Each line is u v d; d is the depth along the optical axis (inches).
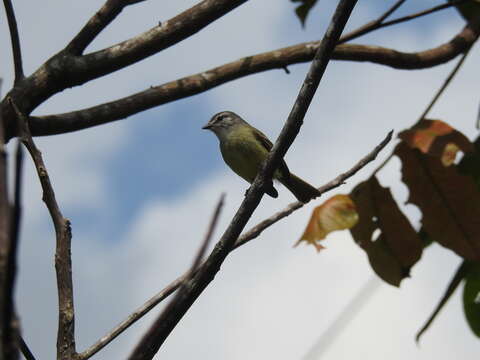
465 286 319.6
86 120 303.1
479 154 327.6
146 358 192.5
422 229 338.3
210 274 213.2
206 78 325.1
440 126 303.0
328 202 292.7
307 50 339.6
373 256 313.3
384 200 312.2
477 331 317.7
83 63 290.5
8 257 95.4
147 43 297.0
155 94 315.9
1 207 96.0
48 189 203.6
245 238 237.6
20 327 97.3
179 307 204.7
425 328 290.5
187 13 301.1
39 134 298.0
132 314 203.8
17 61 286.2
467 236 308.3
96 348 197.2
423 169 310.8
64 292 196.9
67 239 201.5
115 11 298.0
